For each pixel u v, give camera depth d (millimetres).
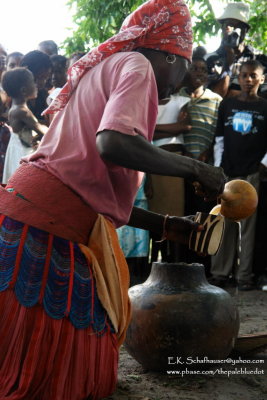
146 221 2543
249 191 2338
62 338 2014
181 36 2152
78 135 2098
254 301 4750
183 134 5383
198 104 5398
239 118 5332
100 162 2066
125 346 2699
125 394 2352
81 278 2064
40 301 1994
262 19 8695
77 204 2082
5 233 2047
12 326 1980
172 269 2619
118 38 2127
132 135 1867
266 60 6082
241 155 5340
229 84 5926
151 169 1919
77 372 2039
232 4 5922
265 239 5727
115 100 1917
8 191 2125
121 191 2170
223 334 2543
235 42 5840
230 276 5582
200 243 2422
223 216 2430
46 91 5613
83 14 8148
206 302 2533
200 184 2045
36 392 1998
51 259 2031
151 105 2010
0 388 1967
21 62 5602
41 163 2123
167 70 2164
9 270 2006
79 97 2141
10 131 5441
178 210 5289
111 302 2170
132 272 5777
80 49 8586
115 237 2193
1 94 5562
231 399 2305
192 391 2395
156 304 2539
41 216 2051
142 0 7840
